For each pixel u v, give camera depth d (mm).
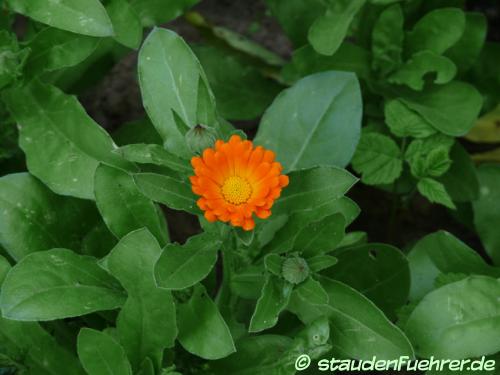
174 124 356
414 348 351
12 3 370
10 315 326
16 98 390
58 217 379
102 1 391
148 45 364
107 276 354
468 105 441
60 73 423
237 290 359
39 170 377
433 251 404
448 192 449
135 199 352
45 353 343
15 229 367
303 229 328
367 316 338
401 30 439
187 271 309
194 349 331
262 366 349
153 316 332
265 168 299
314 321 332
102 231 390
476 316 349
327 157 382
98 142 379
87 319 384
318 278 348
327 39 414
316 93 389
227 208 299
